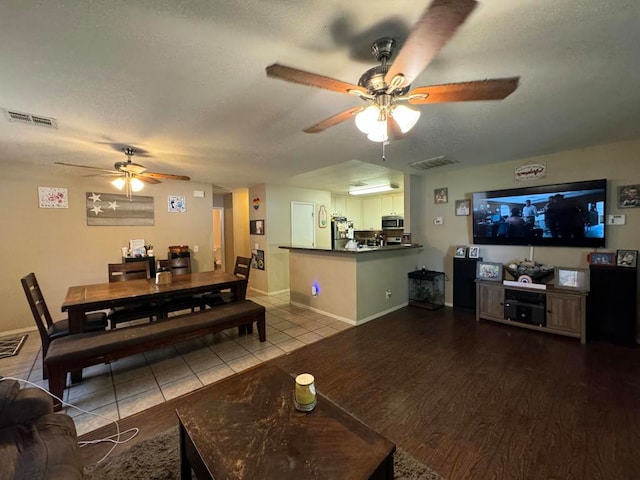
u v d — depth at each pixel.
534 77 1.75
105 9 1.16
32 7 1.13
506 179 4.01
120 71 1.62
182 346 3.25
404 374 2.60
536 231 3.73
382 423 1.96
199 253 5.43
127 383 2.50
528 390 2.31
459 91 1.39
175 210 5.15
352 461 1.14
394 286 4.57
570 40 1.41
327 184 5.90
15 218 3.81
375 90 1.44
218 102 2.01
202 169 4.25
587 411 2.03
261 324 3.32
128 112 2.14
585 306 3.19
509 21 1.26
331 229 6.92
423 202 5.01
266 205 5.77
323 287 4.41
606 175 3.26
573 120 2.47
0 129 2.44
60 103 1.98
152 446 1.76
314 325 3.91
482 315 4.00
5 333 3.73
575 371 2.58
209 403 1.53
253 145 3.03
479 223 4.25
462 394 2.28
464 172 4.48
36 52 1.42
